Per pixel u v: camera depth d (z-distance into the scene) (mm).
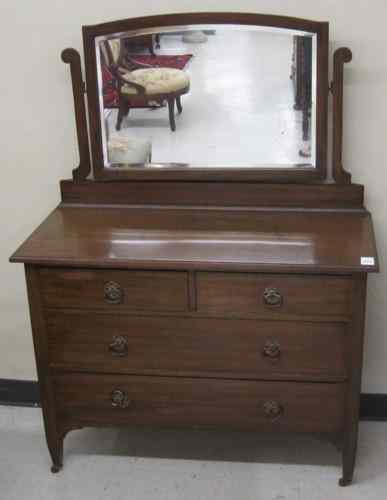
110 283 2227
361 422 2777
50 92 2498
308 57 2295
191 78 2363
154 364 2336
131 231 2328
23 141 2578
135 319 2275
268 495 2436
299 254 2146
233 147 2428
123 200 2520
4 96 2516
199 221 2383
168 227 2348
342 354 2252
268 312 2213
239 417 2385
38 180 2633
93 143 2457
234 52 2316
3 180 2645
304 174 2412
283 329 2236
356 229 2299
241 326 2248
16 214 2693
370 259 2109
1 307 2830
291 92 2340
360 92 2367
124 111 2422
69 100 2502
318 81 2311
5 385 2957
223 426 2404
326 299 2174
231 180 2449
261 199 2461
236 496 2436
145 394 2389
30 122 2547
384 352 2701
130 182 2496
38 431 2795
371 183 2477
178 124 2420
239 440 2688
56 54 2441
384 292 2605
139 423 2436
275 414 2359
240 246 2207
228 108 2385
